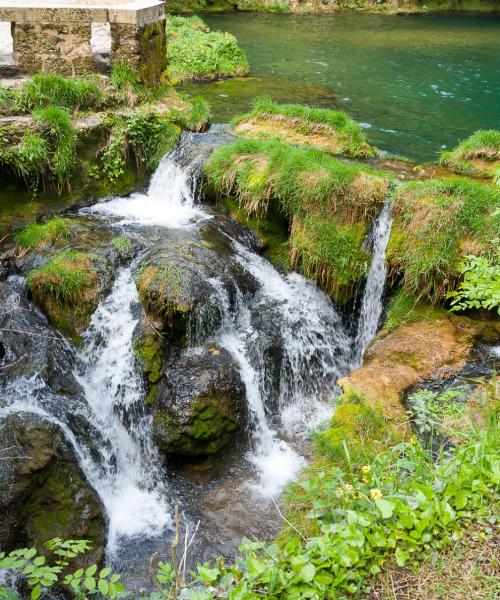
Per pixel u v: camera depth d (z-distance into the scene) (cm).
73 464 541
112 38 866
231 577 362
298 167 748
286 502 540
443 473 412
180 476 593
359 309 748
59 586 479
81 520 517
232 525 541
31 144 744
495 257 655
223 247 737
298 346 700
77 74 876
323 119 935
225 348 648
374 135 1043
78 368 643
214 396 592
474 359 639
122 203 825
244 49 1683
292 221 758
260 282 727
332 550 362
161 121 873
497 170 540
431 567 364
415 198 704
